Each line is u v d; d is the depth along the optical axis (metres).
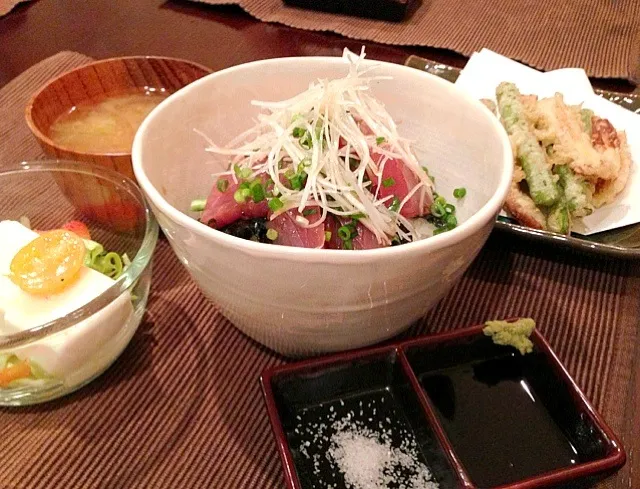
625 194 0.38
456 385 0.29
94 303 0.26
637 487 0.25
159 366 0.30
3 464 0.25
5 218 0.36
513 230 0.34
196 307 0.33
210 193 0.31
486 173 0.29
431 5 0.60
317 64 0.32
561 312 0.33
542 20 0.58
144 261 0.28
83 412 0.28
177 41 0.55
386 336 0.27
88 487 0.25
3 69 0.52
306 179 0.28
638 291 0.34
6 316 0.28
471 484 0.23
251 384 0.29
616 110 0.43
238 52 0.54
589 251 0.34
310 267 0.22
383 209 0.28
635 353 0.31
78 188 0.33
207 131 0.31
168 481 0.25
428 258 0.23
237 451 0.26
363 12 0.57
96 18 0.59
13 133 0.44
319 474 0.25
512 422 0.27
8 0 0.61
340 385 0.28
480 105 0.30
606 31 0.56
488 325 0.28
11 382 0.27
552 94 0.44
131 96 0.42
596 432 0.25
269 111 0.33
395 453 0.26
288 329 0.26
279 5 0.60
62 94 0.40
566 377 0.26
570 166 0.37
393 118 0.33
